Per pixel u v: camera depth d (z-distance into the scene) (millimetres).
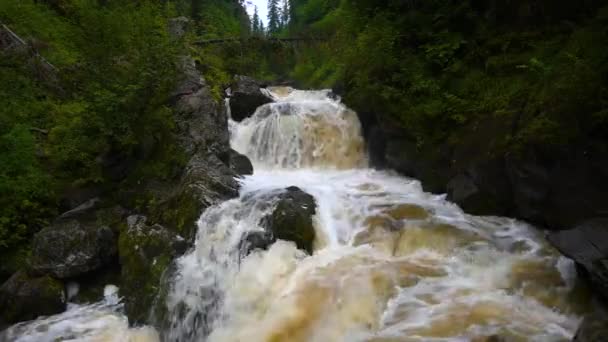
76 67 12266
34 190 9883
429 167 10469
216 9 35625
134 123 10664
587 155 7164
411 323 6082
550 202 7902
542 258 7203
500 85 9578
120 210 10164
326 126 13594
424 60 11508
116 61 11250
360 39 12938
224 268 8086
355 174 12406
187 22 20578
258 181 11328
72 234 9008
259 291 7410
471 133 9523
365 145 13312
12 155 9961
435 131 10367
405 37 12016
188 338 7660
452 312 6176
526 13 10078
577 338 5297
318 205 9109
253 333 6652
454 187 9555
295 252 7824
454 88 10523
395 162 11820
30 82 12539
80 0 16156
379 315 6418
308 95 17484
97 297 8875
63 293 8609
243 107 14547
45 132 11430
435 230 8094
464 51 10977
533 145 7793
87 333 7871
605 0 8789
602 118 6828
